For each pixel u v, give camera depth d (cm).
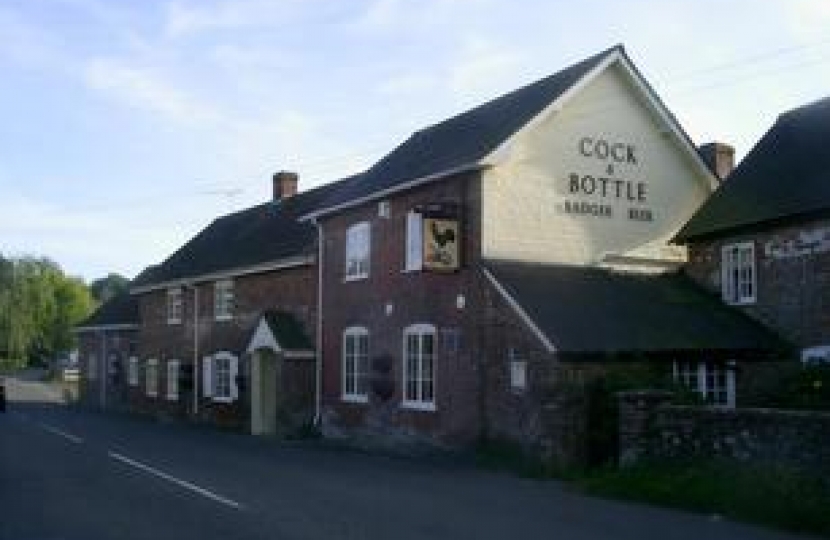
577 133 2600
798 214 2284
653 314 2350
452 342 2456
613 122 2669
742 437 1580
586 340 2111
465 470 2086
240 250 3950
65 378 8762
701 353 2222
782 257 2370
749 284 2483
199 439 2986
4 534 1227
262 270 3519
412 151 2975
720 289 2564
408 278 2666
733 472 1554
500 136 2469
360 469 2086
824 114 2575
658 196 2725
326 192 3834
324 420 3058
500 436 2250
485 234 2412
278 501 1522
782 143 2616
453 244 2447
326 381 3073
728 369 2297
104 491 1631
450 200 2530
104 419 4116
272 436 3206
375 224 2856
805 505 1358
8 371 9969
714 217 2566
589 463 2027
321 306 3138
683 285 2619
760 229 2431
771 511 1385
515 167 2483
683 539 1238
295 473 1964
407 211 2702
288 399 3189
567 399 2047
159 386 4484
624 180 2666
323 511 1419
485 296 2356
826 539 1272
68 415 4353
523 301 2227
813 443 1450
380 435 2738
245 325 3662
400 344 2680
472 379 2364
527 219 2483
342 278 3020
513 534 1241
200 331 4059
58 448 2478
